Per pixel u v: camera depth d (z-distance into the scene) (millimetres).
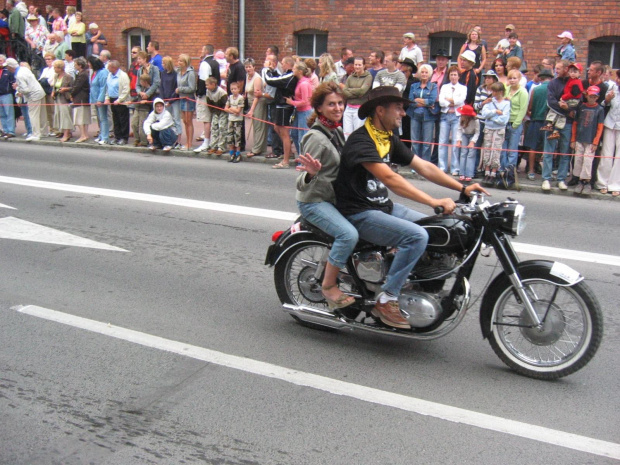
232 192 10281
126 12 18891
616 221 8945
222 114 13344
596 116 10281
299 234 5105
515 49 13789
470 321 5492
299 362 4703
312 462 3512
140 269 6656
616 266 6926
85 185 10742
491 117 10734
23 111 16047
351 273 4824
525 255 7258
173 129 14086
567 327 4520
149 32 19047
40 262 6844
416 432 3811
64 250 7262
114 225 8312
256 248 7402
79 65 15117
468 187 4645
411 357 4816
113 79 14516
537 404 4152
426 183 11383
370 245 4746
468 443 3705
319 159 4582
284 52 18031
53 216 8727
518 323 4527
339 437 3748
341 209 4715
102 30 19297
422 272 4605
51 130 16844
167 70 14250
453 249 4473
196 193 10188
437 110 11820
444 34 16469
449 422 3924
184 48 18359
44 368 4570
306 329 5297
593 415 4027
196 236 7852
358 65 12031
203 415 3977
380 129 4590
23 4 20234
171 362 4680
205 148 13867
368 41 17047
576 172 10617
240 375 4496
